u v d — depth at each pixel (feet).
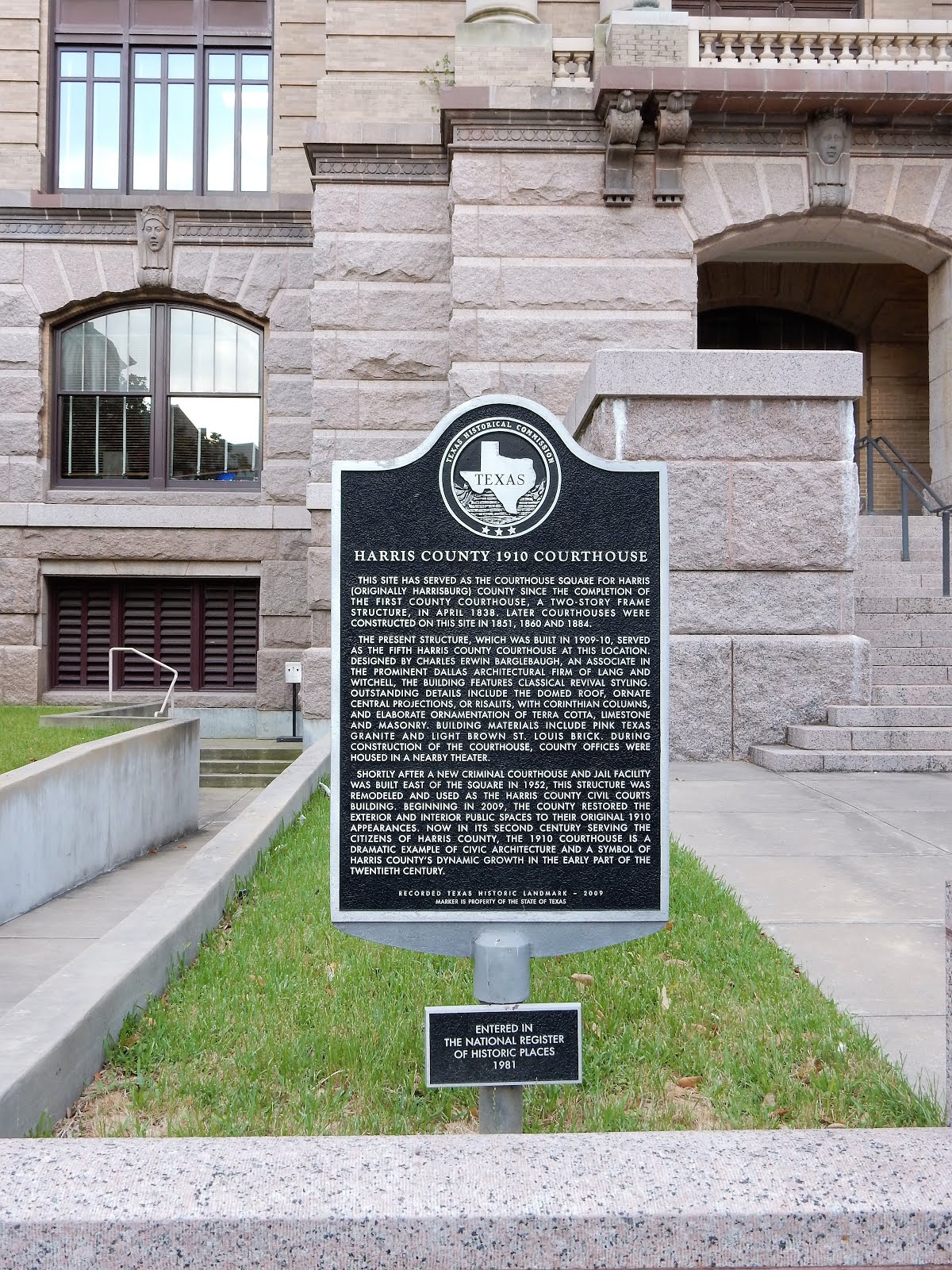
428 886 11.16
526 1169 7.95
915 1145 8.33
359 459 53.21
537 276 48.65
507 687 11.35
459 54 49.19
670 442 35.65
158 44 63.31
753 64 47.85
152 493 62.85
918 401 67.87
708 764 34.68
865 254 63.21
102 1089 11.87
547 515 11.50
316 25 62.85
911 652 39.01
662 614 11.46
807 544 35.78
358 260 52.80
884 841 22.89
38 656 62.13
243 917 18.70
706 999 13.75
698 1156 8.16
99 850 29.71
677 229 48.73
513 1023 10.39
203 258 62.28
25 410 61.87
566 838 11.25
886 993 13.99
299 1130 10.71
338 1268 7.36
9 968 19.63
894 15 55.21
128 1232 7.31
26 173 61.67
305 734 55.21
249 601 64.44
